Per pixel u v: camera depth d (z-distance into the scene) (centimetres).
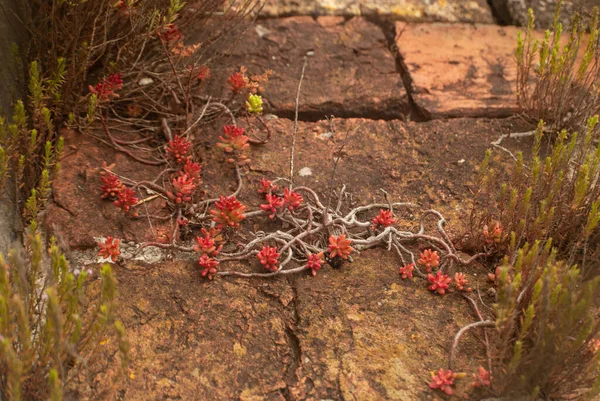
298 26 74
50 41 62
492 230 56
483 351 52
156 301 54
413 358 52
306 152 64
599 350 48
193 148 63
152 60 64
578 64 71
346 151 64
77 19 59
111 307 46
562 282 50
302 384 51
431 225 59
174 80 64
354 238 58
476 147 65
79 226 57
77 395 49
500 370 50
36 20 63
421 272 56
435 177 62
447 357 52
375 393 50
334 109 68
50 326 46
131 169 61
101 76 64
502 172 63
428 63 72
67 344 45
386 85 69
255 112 61
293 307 54
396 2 77
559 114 64
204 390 50
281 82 69
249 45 72
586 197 55
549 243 51
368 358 52
